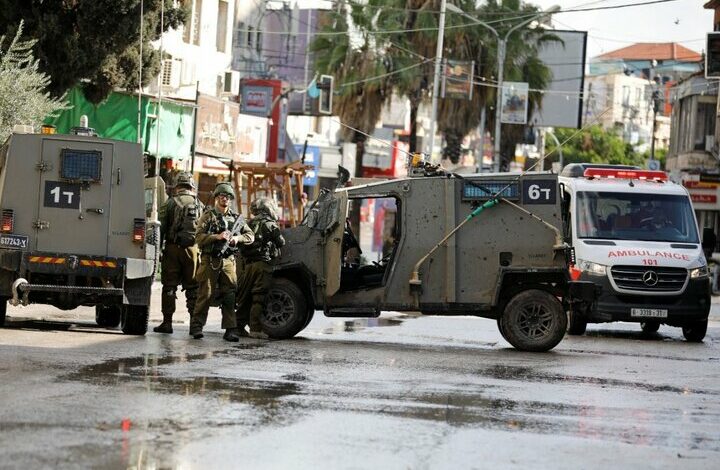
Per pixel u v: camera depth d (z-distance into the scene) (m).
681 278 43.66
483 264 35.31
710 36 58.16
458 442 18.58
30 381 22.53
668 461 17.98
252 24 132.50
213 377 24.52
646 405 23.88
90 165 32.84
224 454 16.77
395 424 19.91
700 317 43.72
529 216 35.28
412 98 113.62
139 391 21.97
